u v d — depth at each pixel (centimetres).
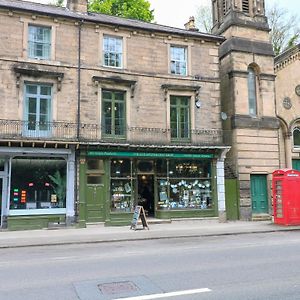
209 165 2247
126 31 2147
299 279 751
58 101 1961
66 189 1931
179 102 2236
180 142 2181
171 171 2175
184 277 780
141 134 2100
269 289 677
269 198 2348
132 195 2067
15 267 934
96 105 2033
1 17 1900
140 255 1084
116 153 2012
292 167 2572
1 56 1873
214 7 2688
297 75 2659
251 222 2166
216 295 641
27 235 1639
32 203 1883
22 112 1891
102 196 1997
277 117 2530
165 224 2050
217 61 2330
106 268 892
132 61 2141
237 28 2420
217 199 2206
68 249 1288
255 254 1058
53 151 1903
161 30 2189
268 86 2452
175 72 2245
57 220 1905
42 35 1992
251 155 2328
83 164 1958
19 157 1886
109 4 2956
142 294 659
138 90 2131
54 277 809
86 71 2038
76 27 2048
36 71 1912
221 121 2295
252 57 2427
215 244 1313
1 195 1864
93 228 1895
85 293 674
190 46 2277
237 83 2359
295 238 1471
